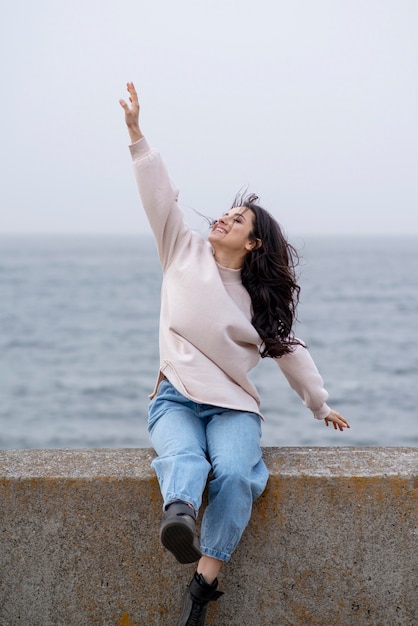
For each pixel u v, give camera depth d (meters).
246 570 2.63
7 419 19.58
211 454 2.57
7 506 2.57
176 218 2.82
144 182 2.75
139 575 2.62
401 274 79.56
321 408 2.94
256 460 2.59
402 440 17.09
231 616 2.65
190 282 2.73
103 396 22.55
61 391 23.34
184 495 2.35
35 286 64.69
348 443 16.67
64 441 17.34
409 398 21.97
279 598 2.64
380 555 2.63
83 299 54.84
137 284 67.75
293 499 2.61
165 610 2.63
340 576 2.64
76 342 34.81
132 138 2.78
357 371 26.86
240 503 2.47
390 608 2.64
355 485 2.60
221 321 2.69
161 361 2.77
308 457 2.75
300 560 2.63
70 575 2.61
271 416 18.61
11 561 2.60
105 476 2.58
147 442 17.17
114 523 2.60
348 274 78.81
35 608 2.61
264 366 25.47
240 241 2.78
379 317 43.41
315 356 30.41
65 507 2.58
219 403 2.65
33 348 33.06
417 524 2.62
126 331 38.59
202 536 2.50
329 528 2.62
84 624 2.63
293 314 2.86
